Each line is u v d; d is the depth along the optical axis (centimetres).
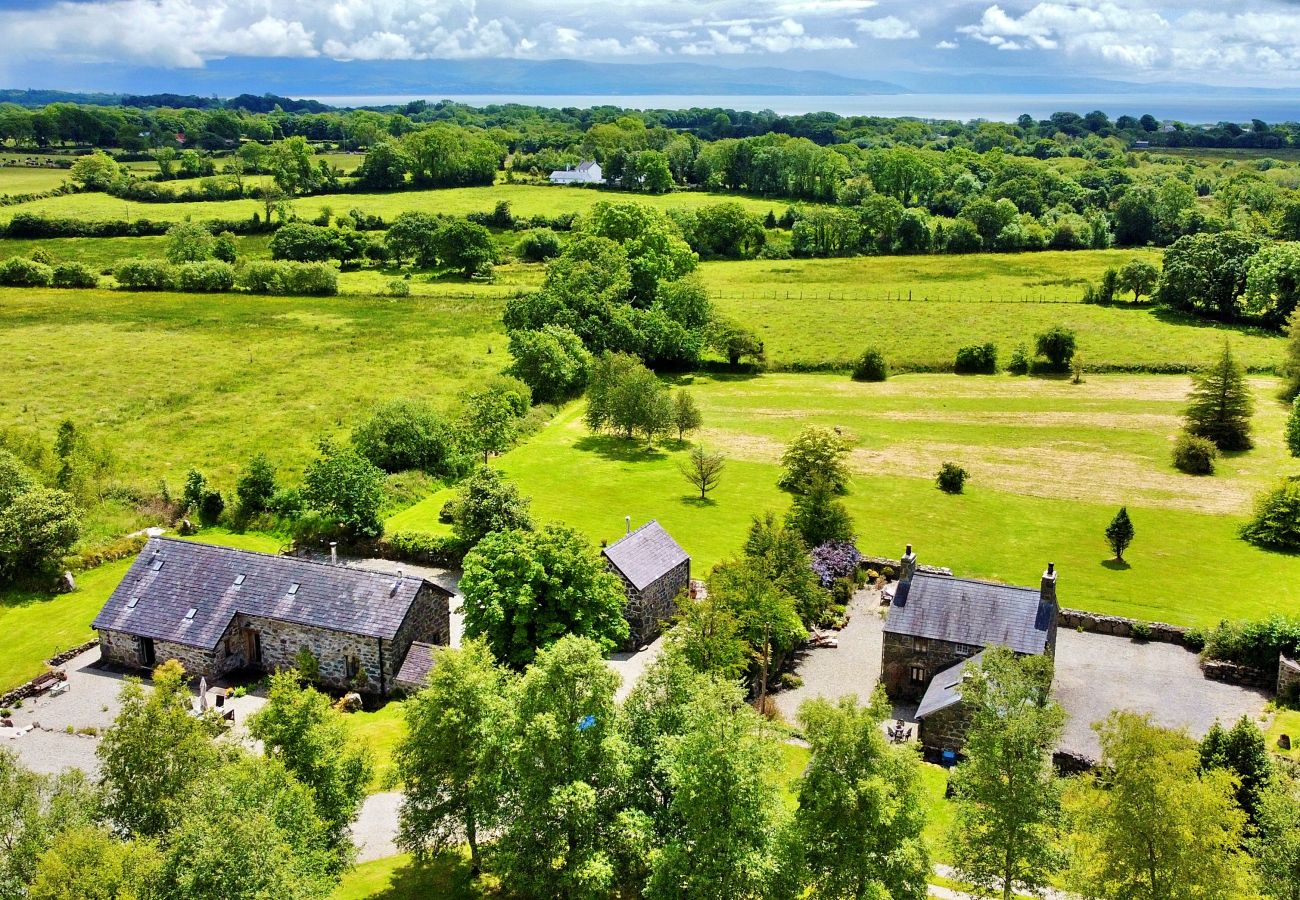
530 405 11638
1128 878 3481
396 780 4122
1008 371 13900
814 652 6569
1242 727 4603
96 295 17062
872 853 3550
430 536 7519
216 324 15212
